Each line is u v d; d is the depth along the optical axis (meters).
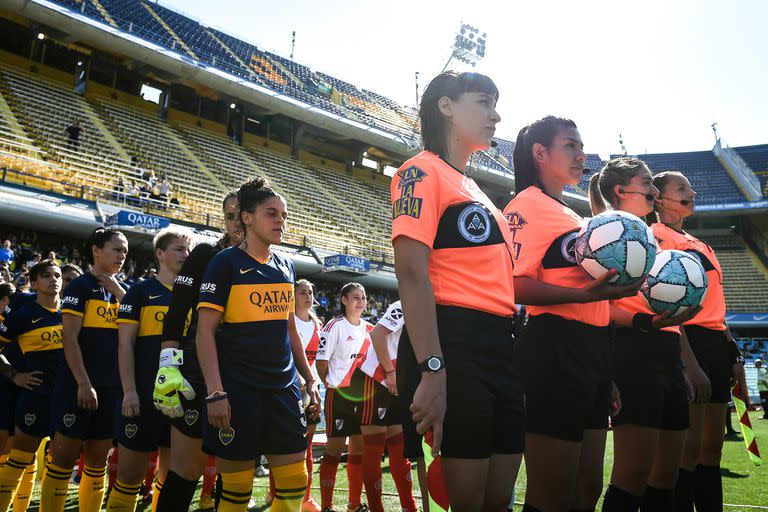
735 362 3.62
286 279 2.84
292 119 29.17
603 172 3.15
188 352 2.93
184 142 23.97
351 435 4.57
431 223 1.72
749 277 33.00
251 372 2.56
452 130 2.03
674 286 2.57
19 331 4.16
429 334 1.61
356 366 4.54
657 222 3.67
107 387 3.65
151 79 25.11
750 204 33.81
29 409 3.97
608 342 2.40
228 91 24.11
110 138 20.91
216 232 18.78
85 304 3.71
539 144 2.60
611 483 2.73
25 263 13.38
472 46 32.81
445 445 1.66
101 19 21.00
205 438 2.48
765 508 4.11
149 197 18.20
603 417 2.37
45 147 17.97
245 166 25.03
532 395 2.25
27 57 22.31
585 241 2.25
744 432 3.59
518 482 5.52
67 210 15.70
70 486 5.53
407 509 4.20
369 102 32.75
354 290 5.00
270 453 2.54
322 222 23.89
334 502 4.94
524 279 2.26
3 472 3.88
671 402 2.77
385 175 33.53
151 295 3.42
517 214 2.42
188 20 28.06
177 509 2.71
